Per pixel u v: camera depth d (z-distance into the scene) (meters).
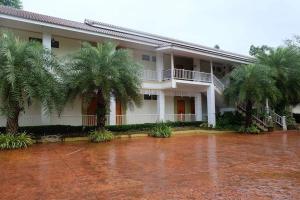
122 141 16.73
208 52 24.66
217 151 12.81
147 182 7.30
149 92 22.94
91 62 15.59
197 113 25.80
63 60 15.90
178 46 22.38
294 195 6.14
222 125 24.88
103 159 10.71
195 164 9.72
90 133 17.05
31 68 13.64
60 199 5.98
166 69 25.08
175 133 21.02
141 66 17.03
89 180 7.53
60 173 8.38
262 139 18.14
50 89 14.04
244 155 11.69
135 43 21.77
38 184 7.15
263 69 21.77
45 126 17.02
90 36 20.00
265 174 8.18
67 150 13.03
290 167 9.21
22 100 13.38
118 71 15.78
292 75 25.75
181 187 6.81
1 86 12.77
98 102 16.92
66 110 19.36
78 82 15.33
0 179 7.68
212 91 24.88
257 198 5.94
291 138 18.77
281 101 26.69
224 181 7.36
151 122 23.67
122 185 7.02
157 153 12.19
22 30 18.34
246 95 21.86
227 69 30.16
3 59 13.28
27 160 10.49
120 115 21.67
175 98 27.00
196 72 24.45
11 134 14.17
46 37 18.61
